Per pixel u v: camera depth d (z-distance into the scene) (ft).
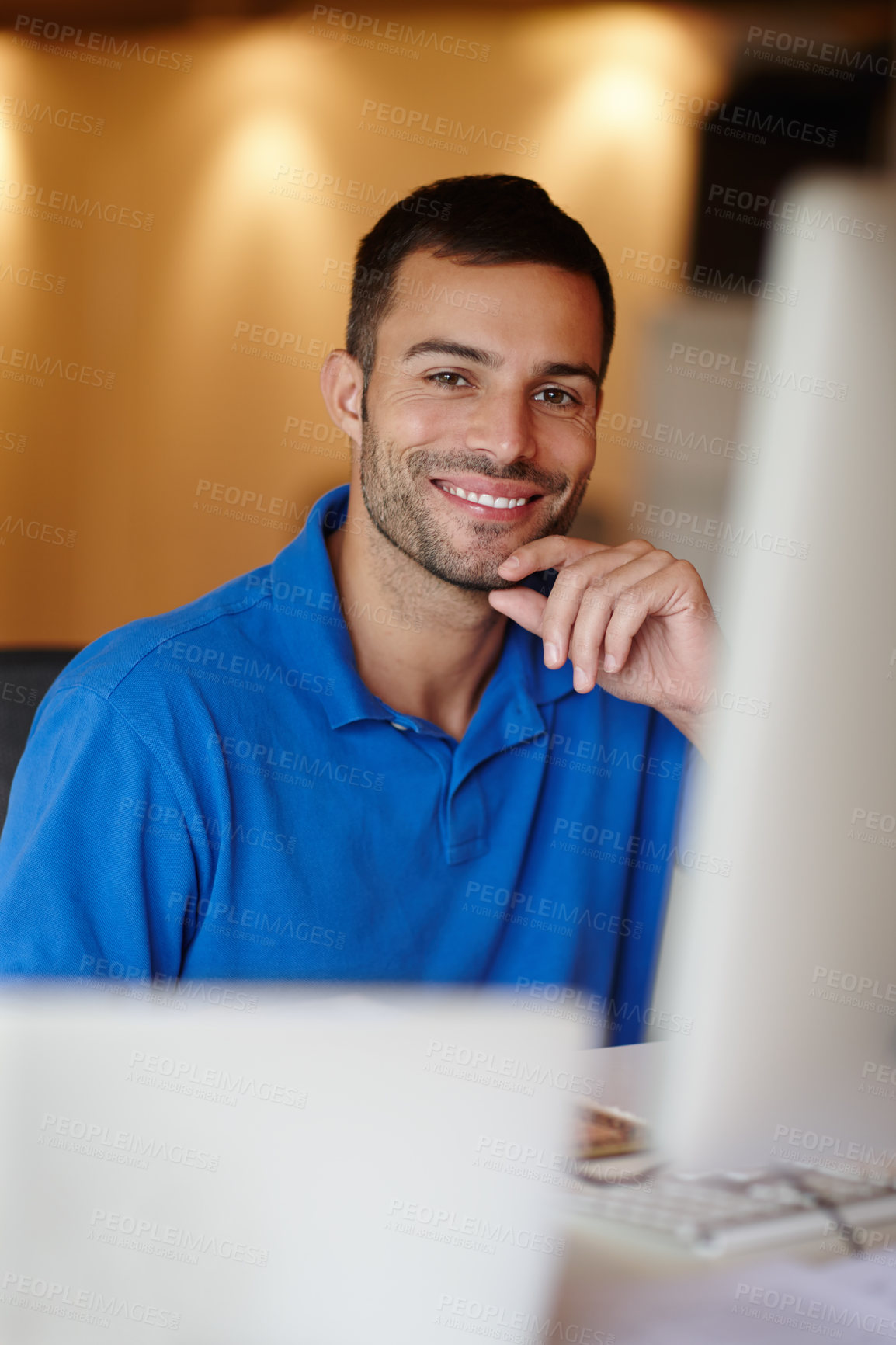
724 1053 1.41
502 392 4.31
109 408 12.69
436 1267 1.01
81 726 3.68
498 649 4.65
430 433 4.32
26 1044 0.93
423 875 4.15
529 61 11.34
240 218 12.14
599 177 11.23
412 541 4.39
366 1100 0.99
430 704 4.58
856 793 1.14
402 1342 1.01
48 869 3.53
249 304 12.18
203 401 12.43
